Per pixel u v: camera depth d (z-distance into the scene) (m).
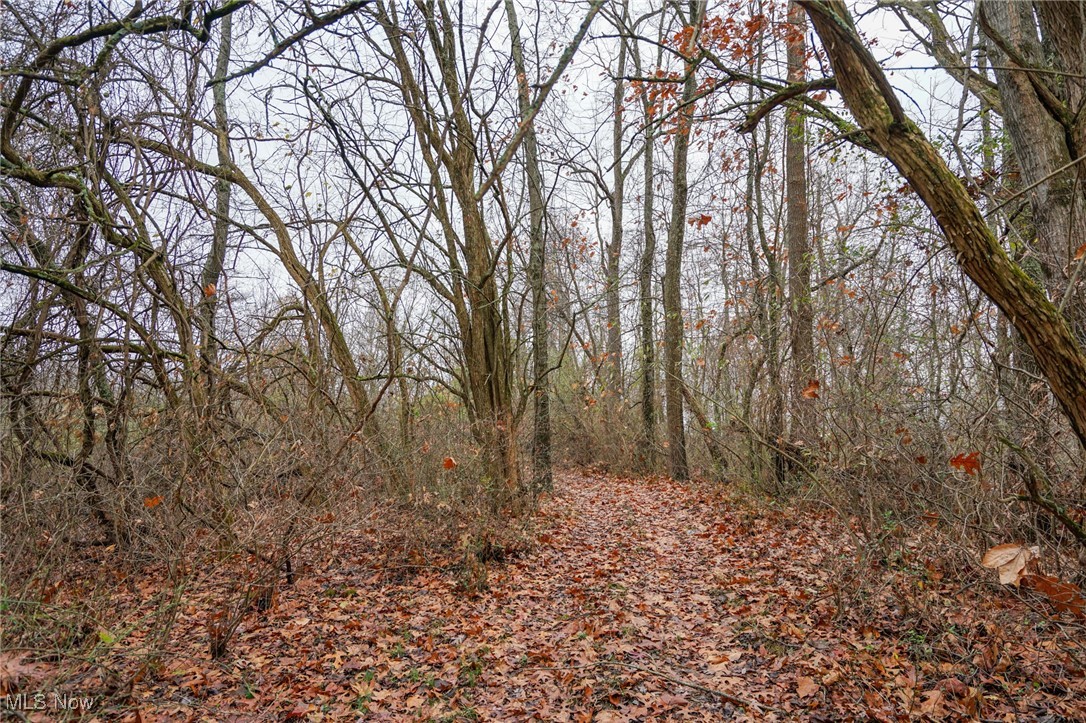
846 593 5.75
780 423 10.06
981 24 4.18
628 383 19.38
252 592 5.61
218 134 7.59
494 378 8.92
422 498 7.71
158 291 7.04
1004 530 4.86
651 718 4.29
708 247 15.63
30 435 6.30
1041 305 2.88
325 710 4.48
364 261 8.21
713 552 8.40
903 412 5.88
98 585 5.16
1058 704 3.99
